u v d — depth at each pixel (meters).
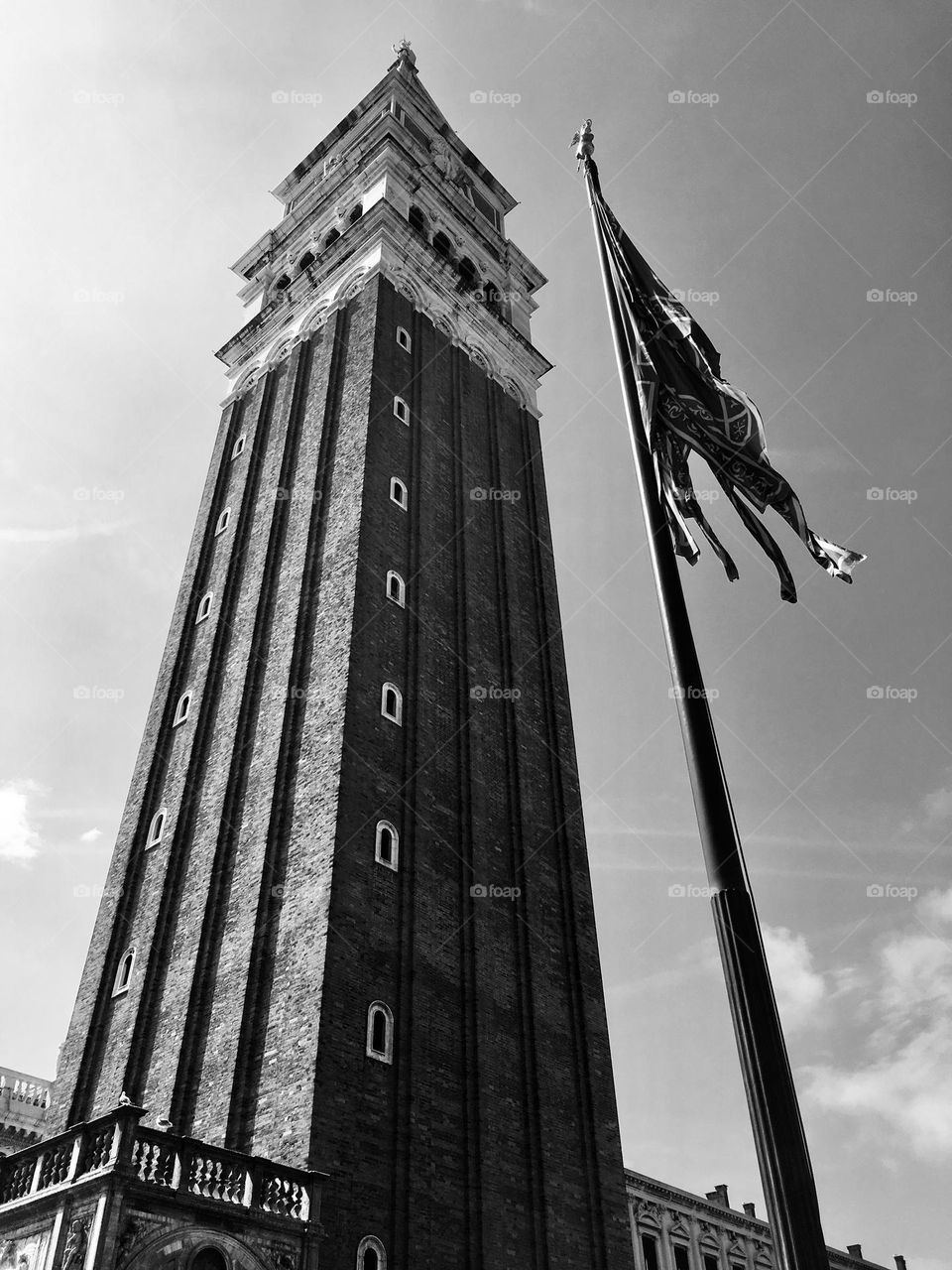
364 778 32.22
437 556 42.53
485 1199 27.50
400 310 50.19
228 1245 20.17
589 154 17.77
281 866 31.22
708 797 10.30
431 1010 29.73
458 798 36.19
